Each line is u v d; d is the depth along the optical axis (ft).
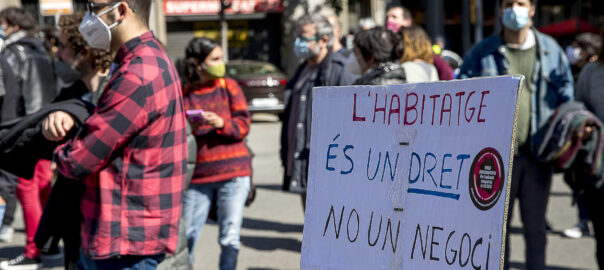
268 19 89.81
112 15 8.78
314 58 15.75
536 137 14.69
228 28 90.17
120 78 8.39
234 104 14.82
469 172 6.91
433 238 7.25
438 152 7.32
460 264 6.90
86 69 11.61
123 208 8.54
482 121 6.83
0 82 16.12
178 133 8.92
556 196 27.91
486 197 6.68
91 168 8.38
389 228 7.79
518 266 18.37
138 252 8.58
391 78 11.59
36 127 9.19
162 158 8.67
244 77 56.13
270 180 32.76
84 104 9.16
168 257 9.15
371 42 12.52
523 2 14.70
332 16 18.60
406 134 7.72
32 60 19.12
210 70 14.43
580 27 69.67
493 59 15.40
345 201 8.34
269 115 66.28
